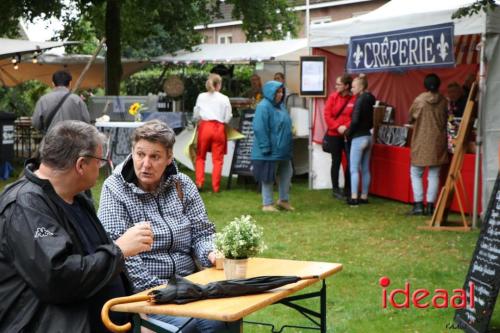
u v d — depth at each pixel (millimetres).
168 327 3107
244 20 19281
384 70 10328
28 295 3023
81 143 3164
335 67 12508
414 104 9961
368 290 6258
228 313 2869
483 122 8977
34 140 18062
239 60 16781
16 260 2984
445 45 9289
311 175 12672
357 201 10914
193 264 4105
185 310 2918
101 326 3254
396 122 12836
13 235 2996
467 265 7125
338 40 11383
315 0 24750
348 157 11367
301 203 11102
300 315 5543
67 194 3209
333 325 5324
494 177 8984
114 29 17391
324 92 12305
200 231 4156
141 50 19328
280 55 15922
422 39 9602
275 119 10164
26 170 3193
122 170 4020
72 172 3166
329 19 24734
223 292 3145
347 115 11336
